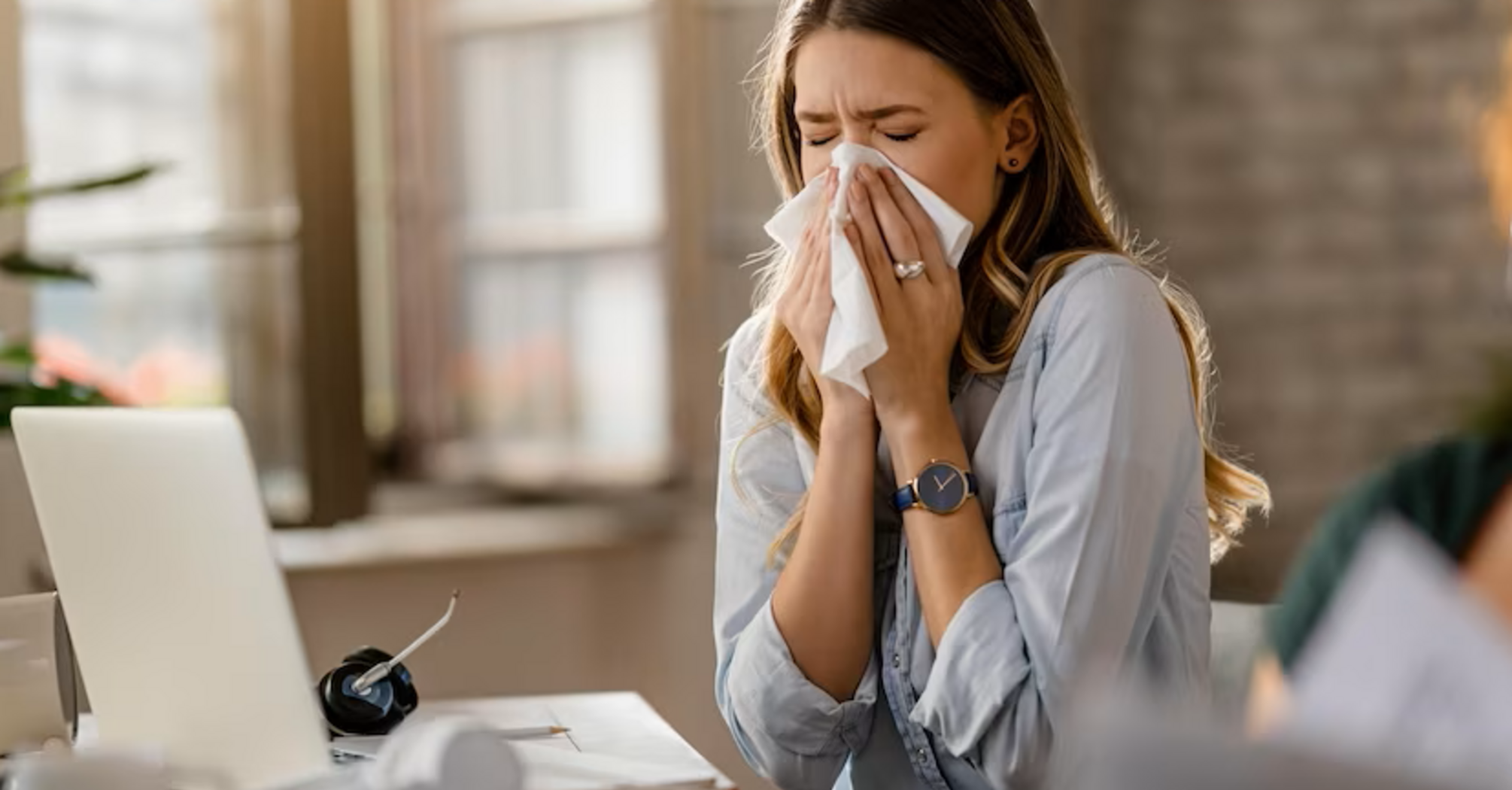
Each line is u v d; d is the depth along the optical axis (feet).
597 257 10.75
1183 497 4.87
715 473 10.77
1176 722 1.62
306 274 9.92
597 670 10.56
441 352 10.69
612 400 10.77
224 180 10.02
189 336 9.98
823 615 5.03
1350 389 11.99
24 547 7.24
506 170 10.71
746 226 10.65
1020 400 4.99
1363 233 12.00
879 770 5.25
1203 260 12.01
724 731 10.89
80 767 4.08
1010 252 5.26
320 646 9.73
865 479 5.05
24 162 9.46
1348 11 11.96
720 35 10.57
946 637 4.71
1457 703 1.78
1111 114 11.92
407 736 3.97
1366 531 2.87
